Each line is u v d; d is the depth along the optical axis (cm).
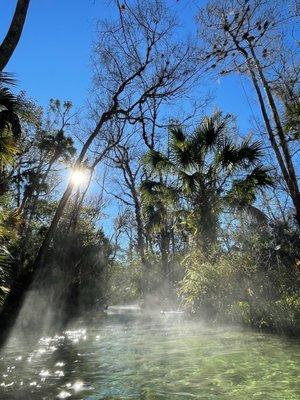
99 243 1922
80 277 1702
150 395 437
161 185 1695
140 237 2420
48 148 2653
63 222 2111
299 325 835
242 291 1034
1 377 532
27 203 2745
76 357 676
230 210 1407
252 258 1080
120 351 729
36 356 690
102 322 1327
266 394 430
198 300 1194
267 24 1216
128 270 2662
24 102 1020
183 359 631
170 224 1928
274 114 1357
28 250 1745
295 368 545
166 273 2086
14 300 1290
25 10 846
